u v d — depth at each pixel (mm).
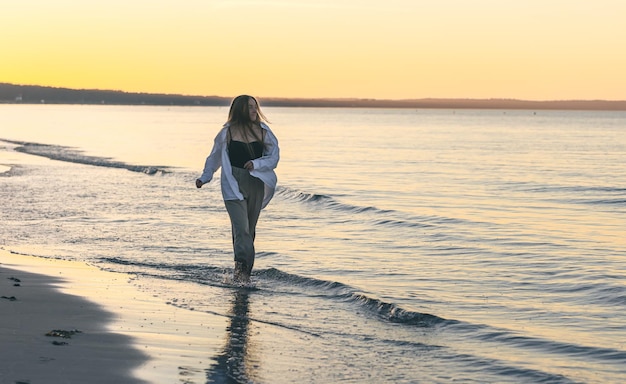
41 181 25828
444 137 91188
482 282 10477
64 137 75250
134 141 67938
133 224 15484
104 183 25656
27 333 6922
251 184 9602
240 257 9820
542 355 6965
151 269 10773
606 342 7414
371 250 13086
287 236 14609
